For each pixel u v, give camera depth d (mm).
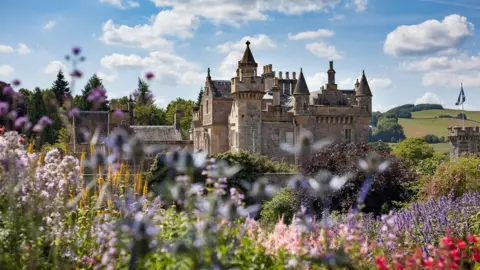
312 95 61219
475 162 26641
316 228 8672
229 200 7488
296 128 56031
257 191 9102
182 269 6445
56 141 48719
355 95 59312
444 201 16141
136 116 99688
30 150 10023
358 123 57812
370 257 9195
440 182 26188
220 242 6973
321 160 30422
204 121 62125
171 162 7570
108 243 8453
